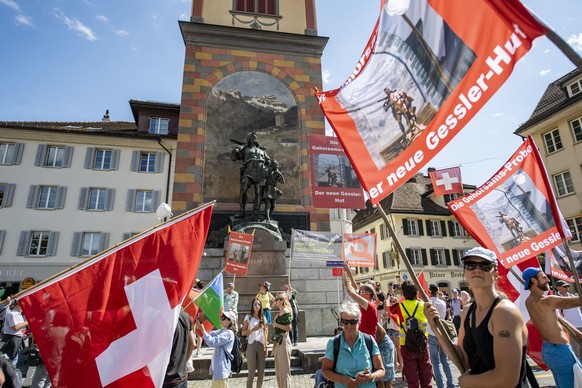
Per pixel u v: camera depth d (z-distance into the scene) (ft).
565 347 13.43
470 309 8.14
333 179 40.14
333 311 46.78
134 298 11.09
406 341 18.38
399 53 10.30
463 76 8.45
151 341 10.75
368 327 16.38
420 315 18.61
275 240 45.70
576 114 78.43
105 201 88.84
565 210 79.61
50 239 84.02
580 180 77.20
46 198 87.71
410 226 116.98
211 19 64.23
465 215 20.36
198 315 23.02
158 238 11.92
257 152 51.80
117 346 10.54
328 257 37.86
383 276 119.75
